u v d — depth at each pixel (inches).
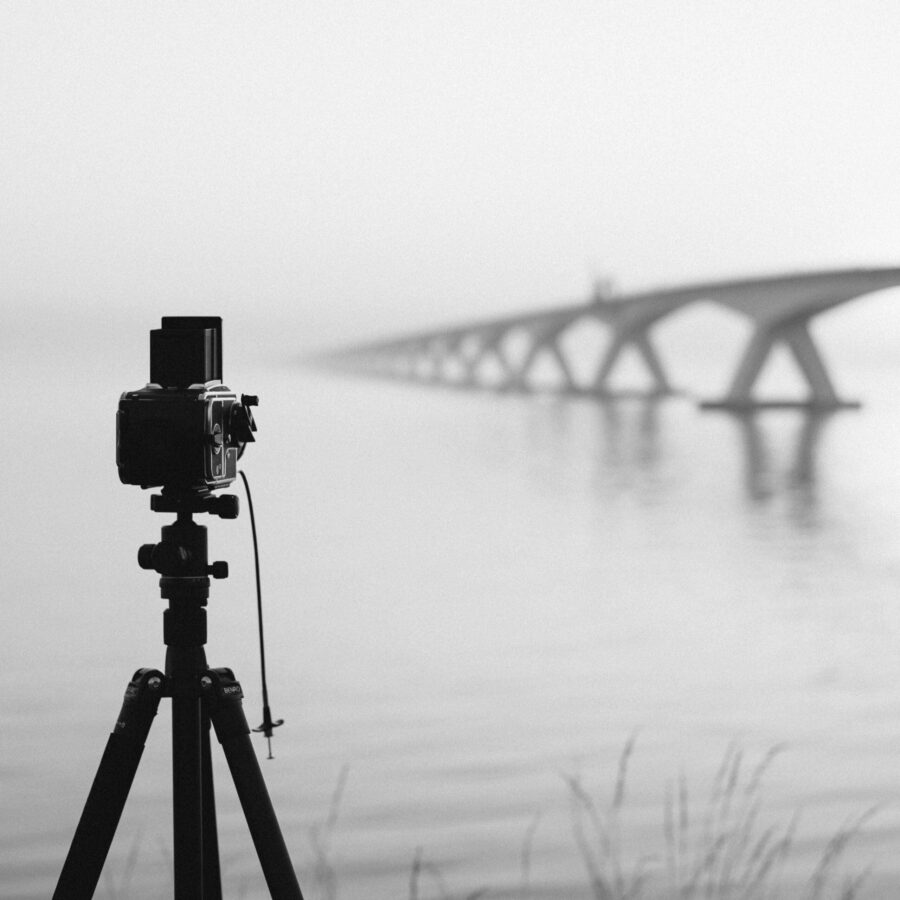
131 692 109.3
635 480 1448.1
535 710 403.5
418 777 327.3
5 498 1173.1
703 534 947.3
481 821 289.7
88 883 106.0
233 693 110.3
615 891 231.9
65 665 468.4
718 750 355.3
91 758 341.1
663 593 660.7
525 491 1295.5
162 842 268.2
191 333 109.7
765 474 1566.2
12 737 363.3
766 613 600.1
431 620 572.4
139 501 1143.0
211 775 115.7
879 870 244.5
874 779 320.5
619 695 426.3
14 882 250.4
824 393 3472.0
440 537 906.7
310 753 351.3
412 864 259.6
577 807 299.1
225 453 112.1
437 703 413.1
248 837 274.7
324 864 240.7
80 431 2374.5
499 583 692.1
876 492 1326.3
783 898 226.8
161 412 106.7
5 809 296.8
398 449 1968.5
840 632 548.7
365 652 500.7
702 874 233.9
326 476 1456.7
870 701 415.2
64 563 759.7
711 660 485.7
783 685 442.0
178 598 110.3
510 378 5615.2
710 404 3535.9
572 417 3292.3
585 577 718.5
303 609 602.2
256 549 118.5
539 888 239.5
